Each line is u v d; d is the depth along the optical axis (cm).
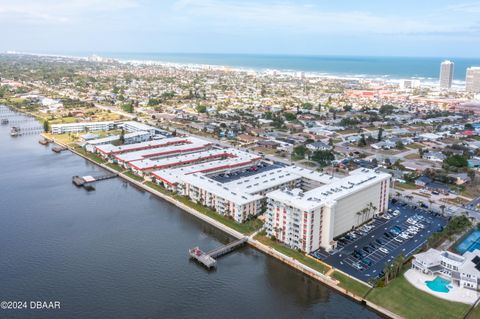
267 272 18925
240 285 17875
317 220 19938
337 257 19625
